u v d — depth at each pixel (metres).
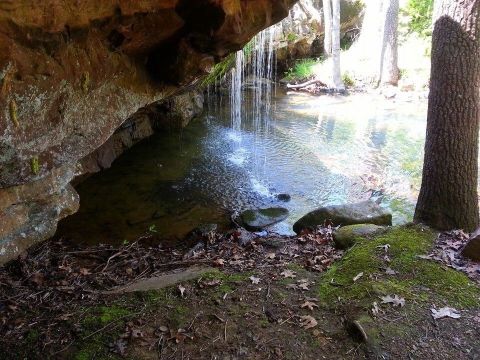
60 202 4.17
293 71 18.33
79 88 3.88
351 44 19.91
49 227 4.12
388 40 16.09
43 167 3.71
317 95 16.22
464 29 4.96
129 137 10.20
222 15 4.61
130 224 6.90
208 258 5.38
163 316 3.88
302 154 10.34
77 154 4.14
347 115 13.74
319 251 5.33
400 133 11.99
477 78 5.13
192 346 3.56
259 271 4.73
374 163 9.87
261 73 17.80
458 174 5.33
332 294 4.18
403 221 7.28
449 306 3.96
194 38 4.90
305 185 8.73
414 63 16.92
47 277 4.68
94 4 3.61
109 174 8.80
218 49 5.22
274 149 10.66
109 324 3.78
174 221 7.10
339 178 9.07
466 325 3.75
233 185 8.59
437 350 3.50
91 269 5.06
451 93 5.15
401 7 18.89
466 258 4.71
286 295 4.22
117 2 3.86
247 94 15.79
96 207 7.39
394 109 14.42
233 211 7.59
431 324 3.74
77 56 3.76
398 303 3.95
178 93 9.53
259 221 7.12
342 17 19.73
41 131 3.56
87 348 3.52
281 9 5.49
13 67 3.06
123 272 5.00
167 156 9.89
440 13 5.11
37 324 3.78
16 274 4.62
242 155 10.17
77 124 4.00
